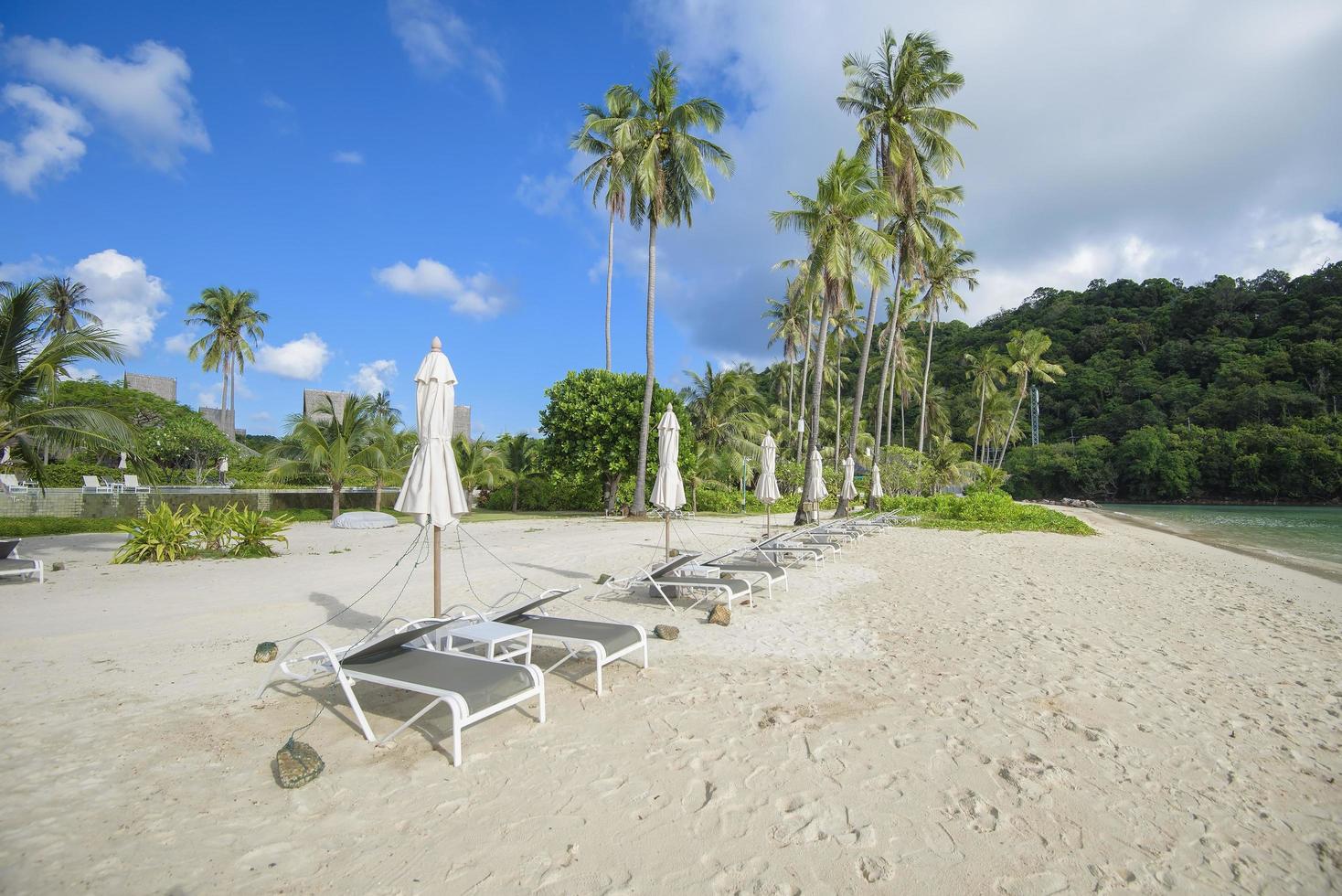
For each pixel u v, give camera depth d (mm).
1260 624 7516
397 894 2428
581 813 3033
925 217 24359
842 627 6699
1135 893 2531
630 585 7840
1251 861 2766
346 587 8914
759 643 6047
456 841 2793
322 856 2672
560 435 25766
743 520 24406
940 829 2939
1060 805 3180
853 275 20641
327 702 4398
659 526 20719
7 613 7094
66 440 11320
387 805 3080
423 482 5484
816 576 10102
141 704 4336
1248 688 5062
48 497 20016
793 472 35062
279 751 3535
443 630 5004
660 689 4727
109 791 3176
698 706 4398
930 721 4188
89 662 5270
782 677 5047
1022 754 3738
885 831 2916
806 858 2703
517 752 3676
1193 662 5730
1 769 3387
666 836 2852
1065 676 5195
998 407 52594
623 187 23469
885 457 37000
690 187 23391
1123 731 4121
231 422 45688
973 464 42625
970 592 8875
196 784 3264
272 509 25203
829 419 53438
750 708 4379
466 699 3516
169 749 3658
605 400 24734
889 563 11688
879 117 21766
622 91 22594
